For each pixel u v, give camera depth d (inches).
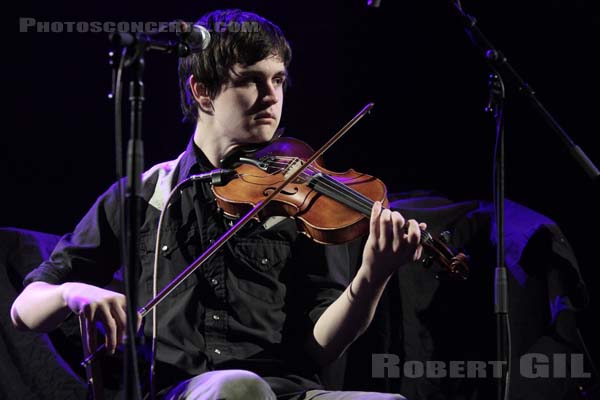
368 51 196.4
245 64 130.2
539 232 149.0
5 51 186.9
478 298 151.4
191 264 122.9
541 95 192.7
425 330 150.8
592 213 183.8
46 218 181.8
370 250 118.7
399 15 195.5
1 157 182.9
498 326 114.4
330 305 127.1
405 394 149.5
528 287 149.0
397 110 194.5
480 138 191.2
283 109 196.4
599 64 189.9
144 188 134.8
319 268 131.3
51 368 145.4
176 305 125.5
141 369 125.2
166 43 101.2
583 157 117.1
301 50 197.9
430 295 151.4
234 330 124.7
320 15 199.8
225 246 128.5
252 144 134.0
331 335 123.6
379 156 193.0
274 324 126.4
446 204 159.5
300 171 127.0
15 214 180.5
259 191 128.7
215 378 105.7
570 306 145.9
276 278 129.1
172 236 129.8
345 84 197.0
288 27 199.2
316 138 195.9
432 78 193.9
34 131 185.3
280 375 124.5
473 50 192.2
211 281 126.6
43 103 186.5
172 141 189.9
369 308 122.3
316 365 127.8
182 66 139.3
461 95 192.4
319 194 127.9
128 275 96.0
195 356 123.0
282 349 125.6
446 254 120.3
